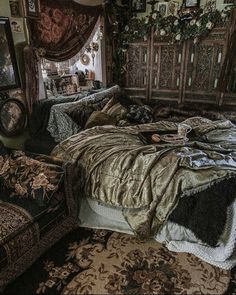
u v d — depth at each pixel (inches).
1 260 58.0
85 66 148.1
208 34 127.1
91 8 125.4
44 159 82.6
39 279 65.3
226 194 64.8
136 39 144.9
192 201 68.6
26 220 64.3
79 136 97.2
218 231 65.0
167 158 76.1
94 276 66.0
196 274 66.2
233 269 67.9
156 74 146.4
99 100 121.3
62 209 76.7
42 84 110.3
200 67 134.6
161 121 116.5
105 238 79.5
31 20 98.9
